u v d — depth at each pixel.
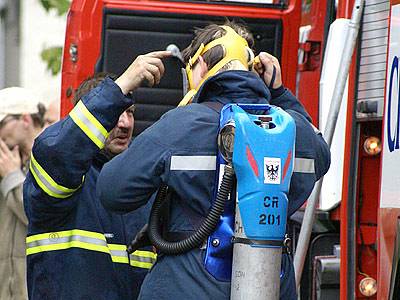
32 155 10.59
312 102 16.47
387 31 13.31
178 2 16.84
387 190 12.10
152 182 9.58
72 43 16.94
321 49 16.38
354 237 13.95
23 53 39.62
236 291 9.33
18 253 15.19
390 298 11.87
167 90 16.84
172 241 9.70
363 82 13.76
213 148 9.56
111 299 11.15
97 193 9.86
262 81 10.08
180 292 9.56
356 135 13.97
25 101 15.44
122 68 16.83
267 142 9.36
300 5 17.06
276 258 9.37
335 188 15.05
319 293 14.80
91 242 11.12
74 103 11.89
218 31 10.27
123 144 11.65
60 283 11.10
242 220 9.35
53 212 10.90
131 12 16.78
